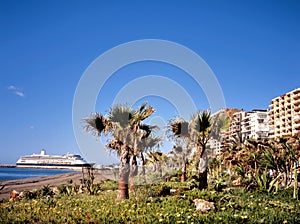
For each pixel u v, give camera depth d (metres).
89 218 8.44
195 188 14.29
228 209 9.46
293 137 17.70
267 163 16.69
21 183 27.50
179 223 7.76
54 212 9.48
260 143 19.59
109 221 8.09
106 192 16.56
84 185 18.16
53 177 38.75
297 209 10.02
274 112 105.50
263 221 8.07
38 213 9.42
